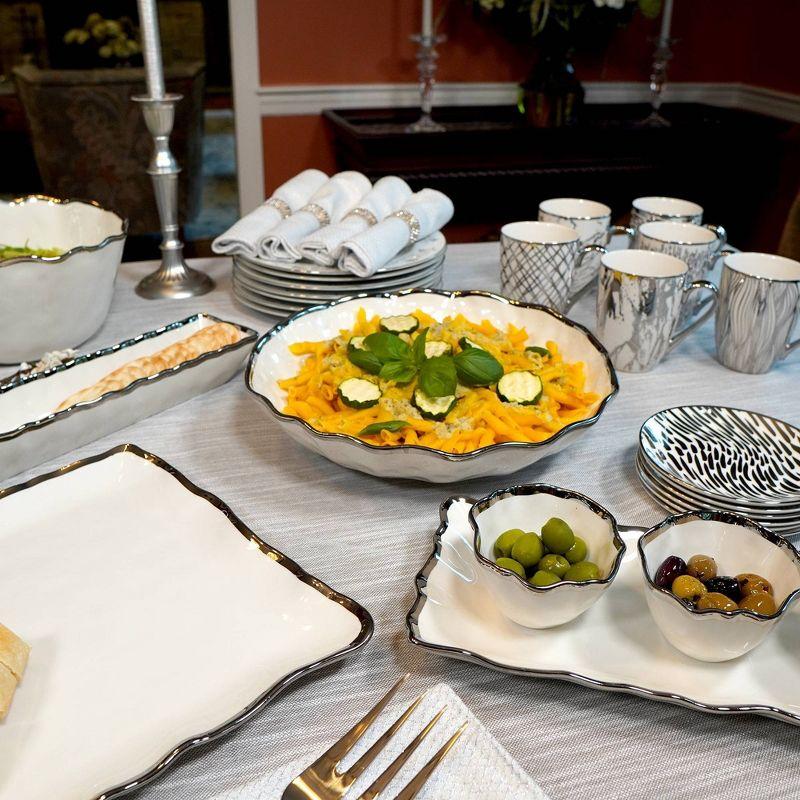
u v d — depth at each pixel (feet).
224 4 12.09
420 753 1.49
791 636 1.87
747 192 9.44
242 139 9.06
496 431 2.47
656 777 1.60
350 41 8.90
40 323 3.06
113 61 12.28
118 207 11.02
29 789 1.49
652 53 9.77
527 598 1.74
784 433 2.63
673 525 1.90
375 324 3.04
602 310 3.28
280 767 1.50
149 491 2.33
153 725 1.63
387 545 2.27
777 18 9.47
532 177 8.43
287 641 1.83
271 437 2.80
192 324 3.22
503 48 9.27
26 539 2.15
